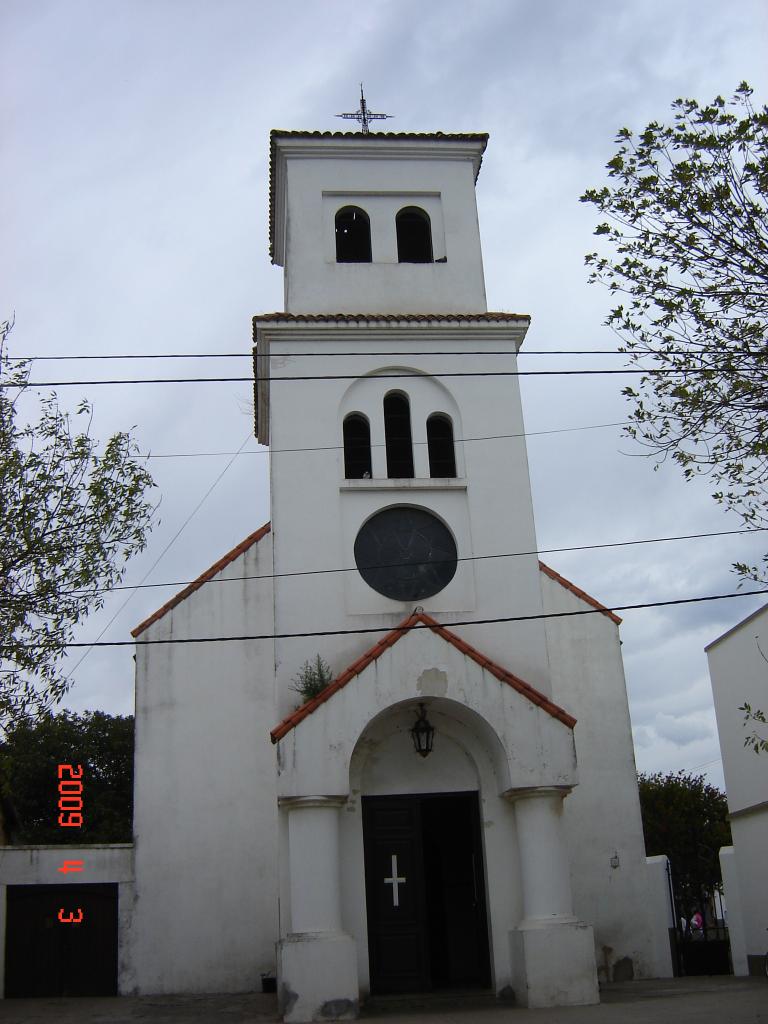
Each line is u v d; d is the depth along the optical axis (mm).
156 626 24125
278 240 29016
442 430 23172
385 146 25375
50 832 42844
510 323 23375
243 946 22297
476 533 21891
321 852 18016
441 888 22062
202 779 23266
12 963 21875
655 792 48750
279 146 25094
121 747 45031
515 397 23000
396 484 22047
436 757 20141
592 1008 17000
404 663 19016
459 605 21391
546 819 18656
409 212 25422
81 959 22031
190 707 23688
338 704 18625
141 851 22703
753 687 26281
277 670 20516
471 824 20391
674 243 13703
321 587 21141
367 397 22828
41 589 17031
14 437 17688
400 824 19766
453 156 25703
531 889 18375
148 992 21844
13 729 17156
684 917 46625
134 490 17938
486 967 19422
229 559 24703
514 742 18844
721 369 13492
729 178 13328
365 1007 18250
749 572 13859
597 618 26016
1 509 17109
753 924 25766
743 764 26734
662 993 19688
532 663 21031
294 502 21688
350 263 24422
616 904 23828
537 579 21656
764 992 18797
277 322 22734
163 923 22312
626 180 13734
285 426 22250
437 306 24219
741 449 13688
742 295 13484
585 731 25094
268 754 23516
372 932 19172
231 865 22766
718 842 47094
